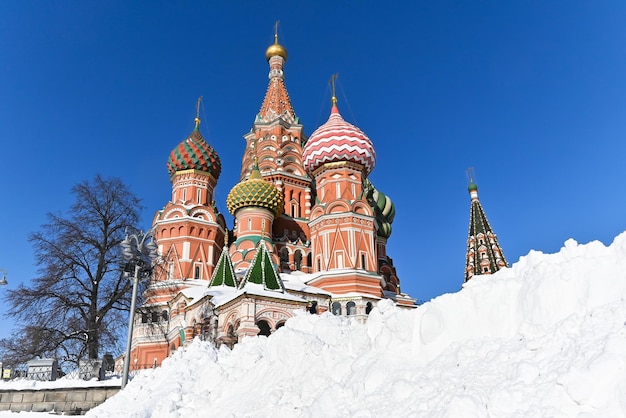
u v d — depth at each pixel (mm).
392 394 9273
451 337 10336
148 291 35875
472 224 72875
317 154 50062
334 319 14977
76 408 21875
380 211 58969
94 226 30797
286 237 50594
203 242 48125
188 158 51312
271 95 62812
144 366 42188
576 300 9031
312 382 11484
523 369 7855
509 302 10016
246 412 11727
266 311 33688
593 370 7062
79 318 28422
